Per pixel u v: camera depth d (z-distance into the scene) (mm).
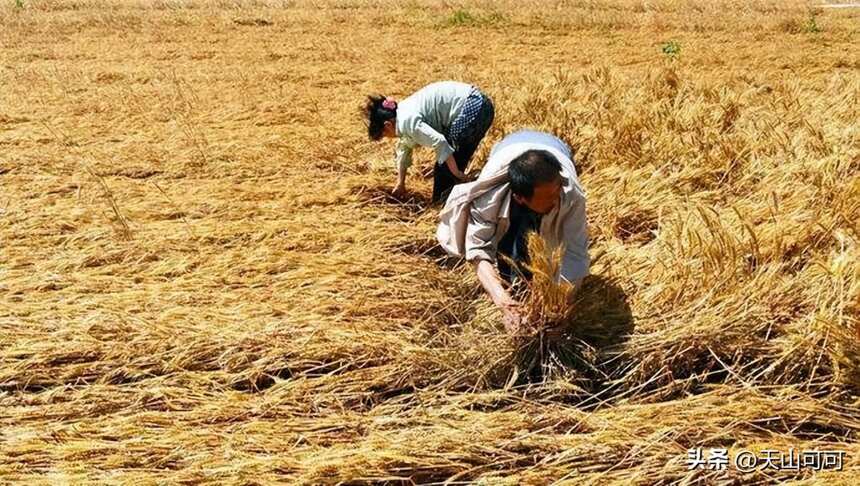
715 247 3518
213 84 9086
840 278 3178
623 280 3660
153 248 4336
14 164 5781
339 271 4105
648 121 5770
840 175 4602
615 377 3221
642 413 2895
